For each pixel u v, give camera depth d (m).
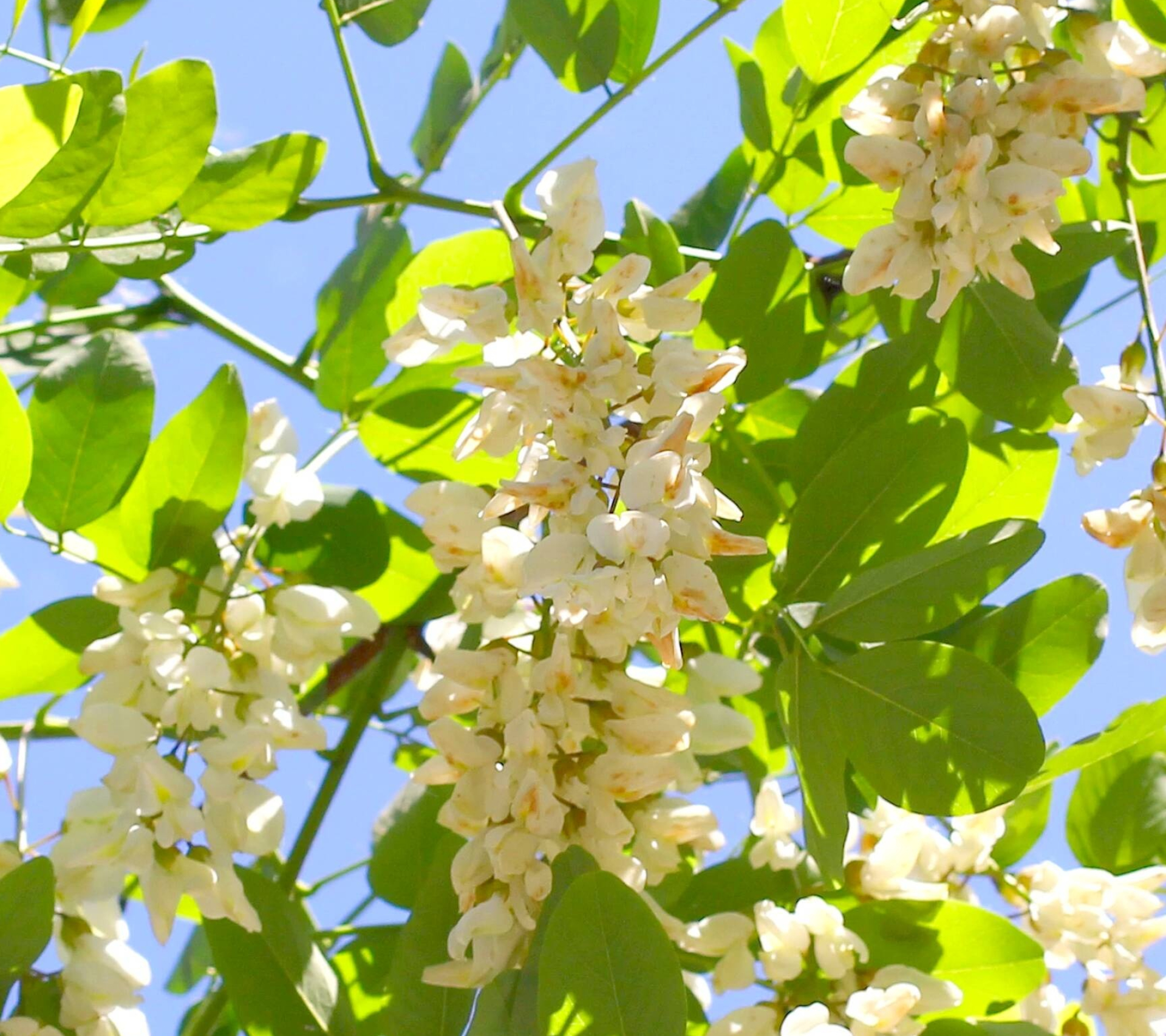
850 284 0.75
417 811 0.80
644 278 0.72
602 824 0.72
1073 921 0.79
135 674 0.76
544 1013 0.69
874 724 0.73
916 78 0.76
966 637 0.78
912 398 0.80
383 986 0.80
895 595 0.74
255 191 0.80
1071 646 0.78
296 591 0.77
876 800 0.78
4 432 0.75
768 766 0.86
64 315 0.89
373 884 0.80
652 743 0.72
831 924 0.76
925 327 0.80
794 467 0.80
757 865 0.79
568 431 0.70
